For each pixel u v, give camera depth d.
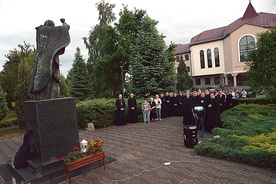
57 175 4.98
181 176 4.74
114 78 24.45
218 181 4.39
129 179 4.75
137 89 16.86
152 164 5.59
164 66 17.20
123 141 8.23
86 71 26.55
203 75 45.00
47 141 5.06
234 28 39.78
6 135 11.88
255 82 12.59
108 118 12.07
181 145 7.20
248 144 5.89
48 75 5.40
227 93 14.78
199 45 44.53
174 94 14.87
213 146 5.98
